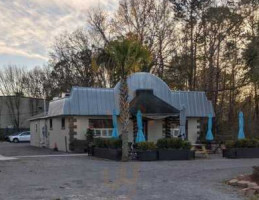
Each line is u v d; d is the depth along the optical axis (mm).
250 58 36781
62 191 12180
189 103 33688
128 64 23062
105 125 32125
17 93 77375
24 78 80375
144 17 50562
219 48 46656
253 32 41188
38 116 41844
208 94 46719
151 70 49438
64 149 33250
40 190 12375
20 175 16109
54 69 67438
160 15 50250
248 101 49344
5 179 14945
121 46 22922
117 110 31781
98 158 24656
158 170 17719
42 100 75625
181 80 49000
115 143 24000
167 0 50312
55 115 32938
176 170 17688
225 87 47719
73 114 30922
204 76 47688
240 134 27562
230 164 20438
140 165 20062
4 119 74062
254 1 43031
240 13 44406
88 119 31781
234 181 13422
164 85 32781
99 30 56406
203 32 47594
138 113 25828
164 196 11336
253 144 25312
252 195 11477
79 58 63438
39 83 79938
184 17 48750
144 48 23281
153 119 32219
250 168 18078
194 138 34062
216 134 41188
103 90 32062
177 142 23688
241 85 45062
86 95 31516
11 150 34625
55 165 20000
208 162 21781
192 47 48156
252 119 46688
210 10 45969
